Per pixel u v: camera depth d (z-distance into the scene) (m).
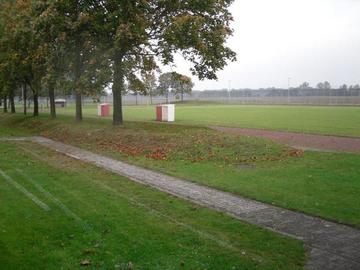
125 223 8.98
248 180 13.15
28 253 7.40
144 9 23.75
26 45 33.19
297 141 22.22
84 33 24.92
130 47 24.14
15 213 9.71
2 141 24.73
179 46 23.92
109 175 14.21
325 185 12.33
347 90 100.62
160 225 8.85
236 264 6.93
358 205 10.27
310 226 8.86
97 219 9.26
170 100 120.44
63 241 7.97
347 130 27.47
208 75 26.52
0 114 57.69
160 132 23.36
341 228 8.74
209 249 7.54
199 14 24.94
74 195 11.40
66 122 32.25
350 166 15.04
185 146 18.86
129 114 49.41
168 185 12.70
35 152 19.94
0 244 7.82
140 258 7.18
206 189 12.18
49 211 9.88
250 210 10.05
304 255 7.32
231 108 65.75
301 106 72.12
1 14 36.38
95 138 23.83
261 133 26.25
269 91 122.94
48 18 23.98
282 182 12.80
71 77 29.27
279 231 8.55
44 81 29.39
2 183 12.85
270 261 7.05
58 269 6.79
